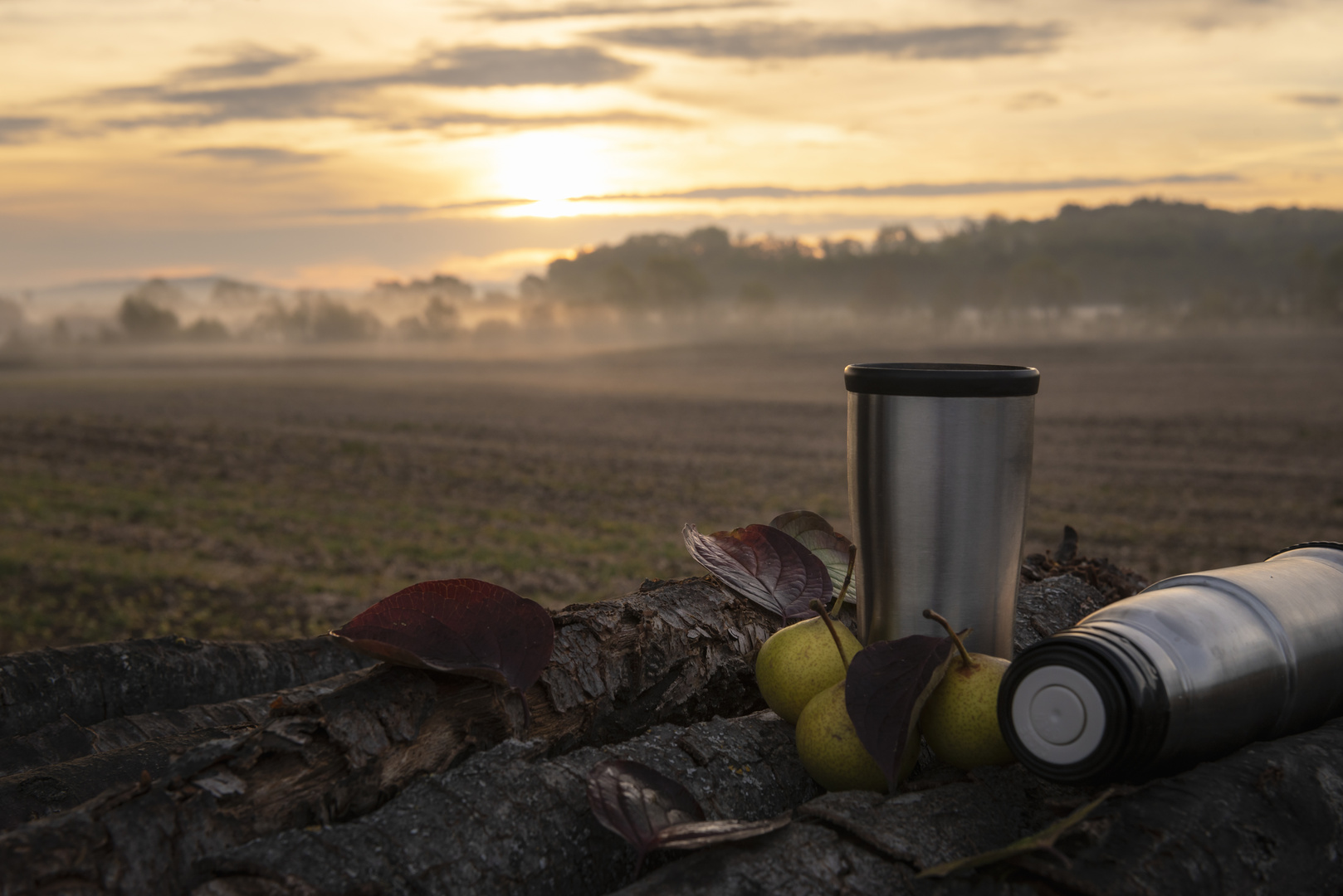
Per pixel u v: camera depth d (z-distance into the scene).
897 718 1.14
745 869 0.98
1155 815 1.05
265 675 2.12
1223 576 1.32
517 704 1.31
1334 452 30.92
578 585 13.30
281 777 1.08
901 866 1.00
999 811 1.14
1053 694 1.08
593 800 1.03
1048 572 2.36
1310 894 1.05
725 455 31.91
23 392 67.38
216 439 34.50
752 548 1.68
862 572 1.42
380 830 1.02
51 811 1.38
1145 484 24.67
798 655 1.40
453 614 1.31
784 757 1.36
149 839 0.97
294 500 21.27
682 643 1.61
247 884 0.93
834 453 32.53
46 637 9.80
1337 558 1.48
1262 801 1.09
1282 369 80.69
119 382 83.25
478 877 0.99
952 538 1.31
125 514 18.45
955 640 1.20
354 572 13.84
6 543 15.23
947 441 1.29
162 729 1.78
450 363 125.00
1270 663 1.19
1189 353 108.31
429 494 22.80
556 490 23.56
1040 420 42.19
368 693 1.20
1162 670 1.06
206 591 12.27
